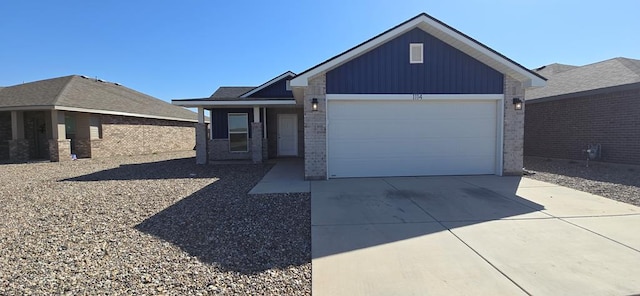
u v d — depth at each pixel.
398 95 8.60
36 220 5.09
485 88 8.77
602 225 4.50
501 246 3.78
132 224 4.86
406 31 8.48
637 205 5.61
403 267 3.28
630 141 9.73
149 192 7.32
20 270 3.27
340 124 8.79
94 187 8.02
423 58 8.61
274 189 7.41
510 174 8.89
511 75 8.70
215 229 4.61
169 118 21.98
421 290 2.81
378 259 3.48
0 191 7.54
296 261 3.48
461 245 3.84
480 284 2.90
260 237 4.27
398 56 8.59
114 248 3.88
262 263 3.43
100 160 15.52
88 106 15.52
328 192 6.99
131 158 16.98
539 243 3.85
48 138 16.36
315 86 8.50
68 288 2.89
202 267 3.33
